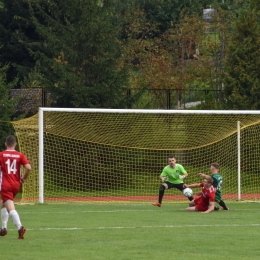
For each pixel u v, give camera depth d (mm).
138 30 95188
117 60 65312
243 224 29297
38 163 45531
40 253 20609
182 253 20875
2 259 19406
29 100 68500
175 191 53469
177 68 85812
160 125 55219
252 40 66188
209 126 54812
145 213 34594
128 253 20781
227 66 66875
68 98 59031
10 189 24016
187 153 55375
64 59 61344
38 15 98500
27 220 30859
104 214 34062
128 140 54062
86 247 22000
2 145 52594
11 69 101438
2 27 102500
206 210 35594
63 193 50812
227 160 55250
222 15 88062
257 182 54906
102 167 52906
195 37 87312
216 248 22016
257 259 19828
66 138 52469
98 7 61000
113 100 59219
